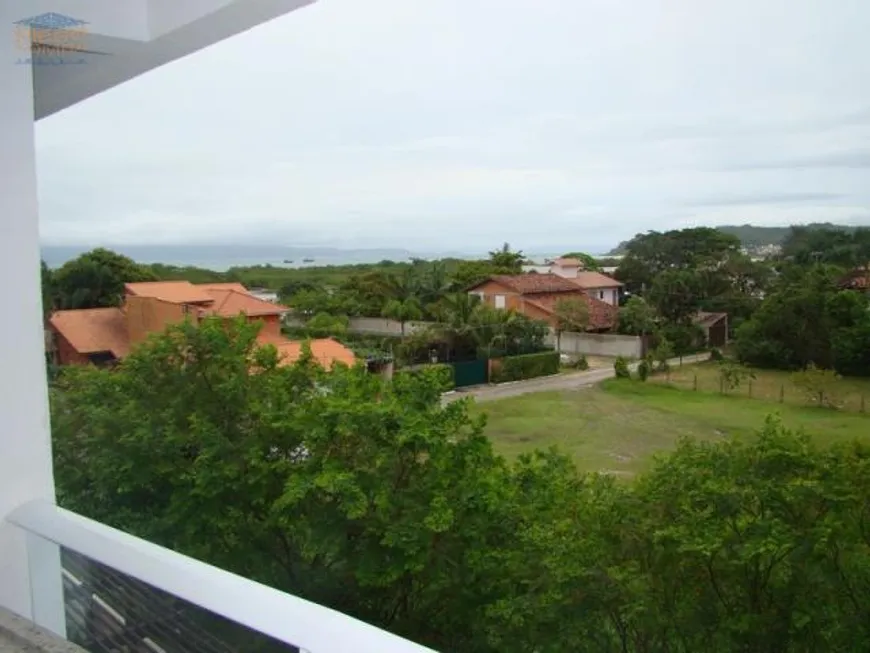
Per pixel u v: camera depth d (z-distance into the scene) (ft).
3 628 7.52
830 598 10.66
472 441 15.85
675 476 11.87
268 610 4.49
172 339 19.20
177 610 5.47
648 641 12.26
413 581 16.01
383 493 14.56
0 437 7.70
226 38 8.94
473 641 15.44
